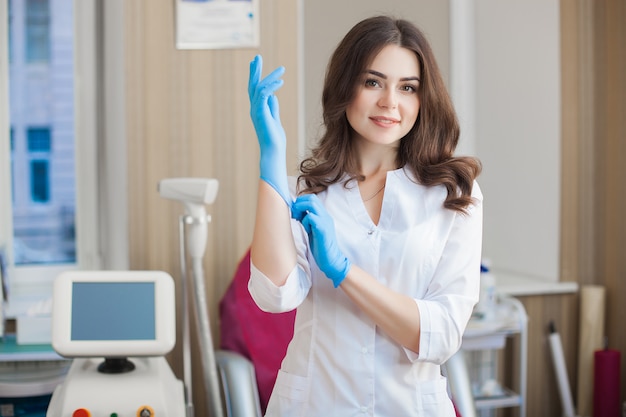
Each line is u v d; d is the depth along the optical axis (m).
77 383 1.85
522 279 3.34
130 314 1.89
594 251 3.28
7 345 2.52
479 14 3.57
